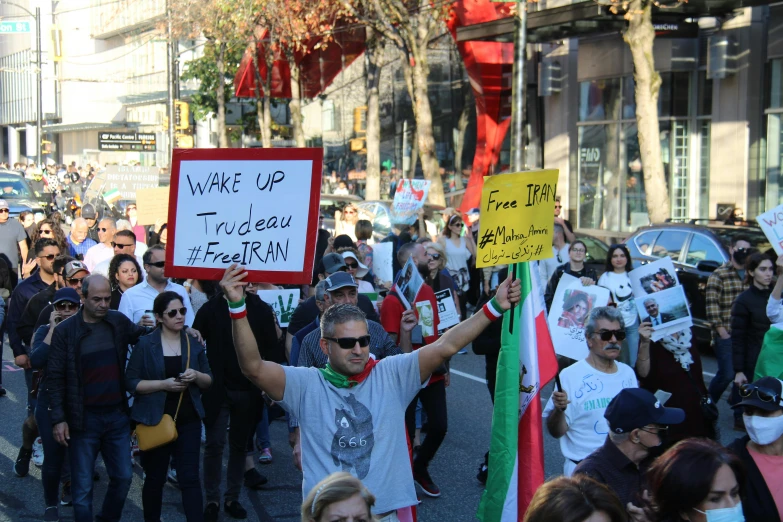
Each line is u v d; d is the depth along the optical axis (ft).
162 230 38.52
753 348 27.86
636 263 46.11
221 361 22.21
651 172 52.90
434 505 23.59
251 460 25.40
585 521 9.49
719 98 68.69
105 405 20.04
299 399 13.62
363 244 42.19
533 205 16.01
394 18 82.48
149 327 21.30
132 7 170.09
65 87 207.51
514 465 16.49
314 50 109.19
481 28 75.20
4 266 35.35
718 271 31.89
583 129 81.30
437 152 110.73
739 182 67.46
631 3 51.57
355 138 123.03
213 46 113.91
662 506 11.02
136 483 26.23
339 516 9.89
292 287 33.27
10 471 26.76
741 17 66.44
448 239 45.09
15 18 216.13
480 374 39.99
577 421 17.57
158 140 166.61
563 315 24.36
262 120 115.85
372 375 13.75
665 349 21.59
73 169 142.41
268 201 13.84
